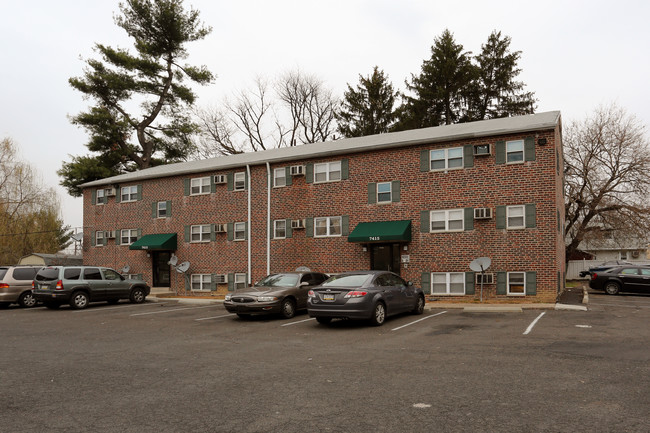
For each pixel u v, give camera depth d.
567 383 6.82
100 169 38.59
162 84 41.75
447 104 45.59
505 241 19.64
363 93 49.16
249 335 12.36
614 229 36.03
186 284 27.30
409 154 21.86
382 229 21.44
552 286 18.73
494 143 20.19
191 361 8.99
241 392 6.66
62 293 19.19
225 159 30.06
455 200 20.72
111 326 14.43
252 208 25.73
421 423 5.21
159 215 29.03
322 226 23.70
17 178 42.75
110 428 5.23
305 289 16.53
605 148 35.75
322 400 6.18
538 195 19.23
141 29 40.91
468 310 16.59
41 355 9.80
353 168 23.12
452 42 46.50
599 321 13.59
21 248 42.12
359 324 13.99
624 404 5.80
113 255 30.73
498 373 7.50
